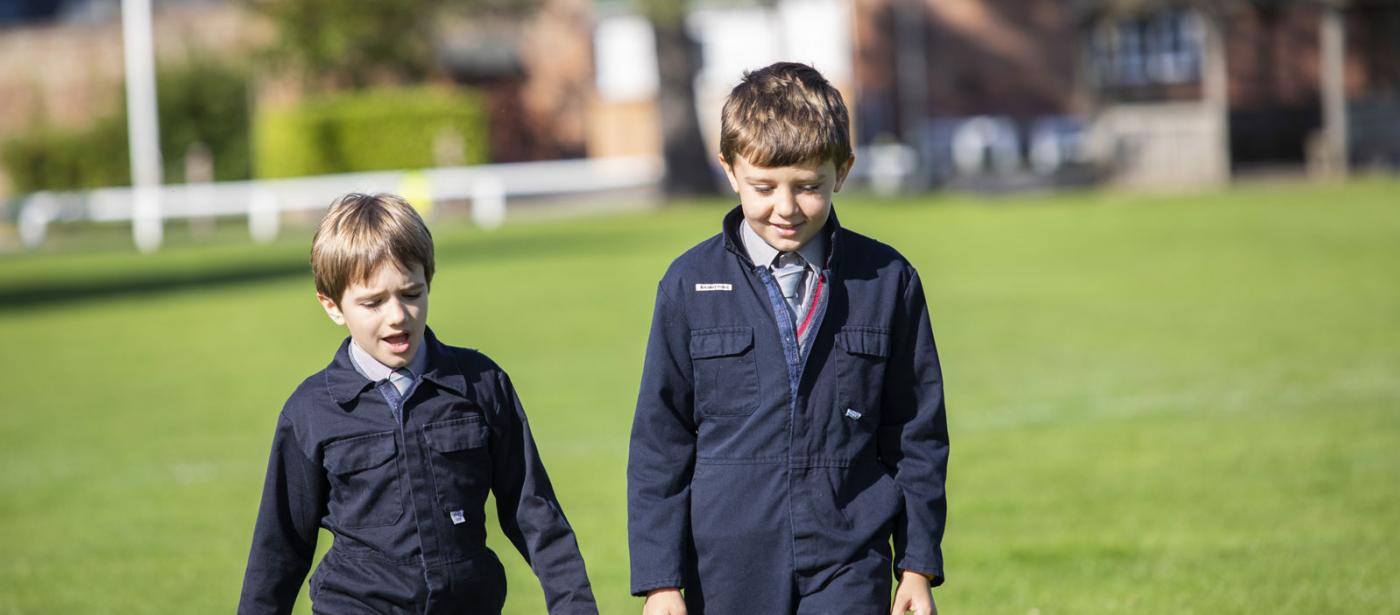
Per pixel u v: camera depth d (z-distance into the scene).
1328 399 12.85
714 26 60.28
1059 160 49.59
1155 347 16.11
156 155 40.66
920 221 32.88
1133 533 8.93
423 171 49.25
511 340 18.39
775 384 4.92
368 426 4.95
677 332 5.01
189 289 27.19
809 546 4.88
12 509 10.84
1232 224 29.11
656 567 4.89
